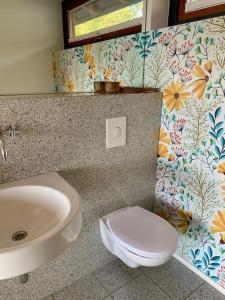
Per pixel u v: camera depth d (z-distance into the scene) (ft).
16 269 2.03
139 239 3.73
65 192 2.87
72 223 2.35
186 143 4.21
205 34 3.44
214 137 3.72
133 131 4.32
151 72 4.44
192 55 3.69
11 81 3.39
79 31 3.97
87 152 3.84
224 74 3.35
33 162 3.32
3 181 3.15
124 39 4.50
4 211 2.90
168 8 4.38
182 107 4.10
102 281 4.52
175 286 4.42
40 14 3.48
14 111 2.96
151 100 4.32
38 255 2.09
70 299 4.17
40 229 2.81
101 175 4.17
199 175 4.13
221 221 3.97
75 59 4.00
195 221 4.46
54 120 3.32
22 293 3.93
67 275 4.39
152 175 5.05
